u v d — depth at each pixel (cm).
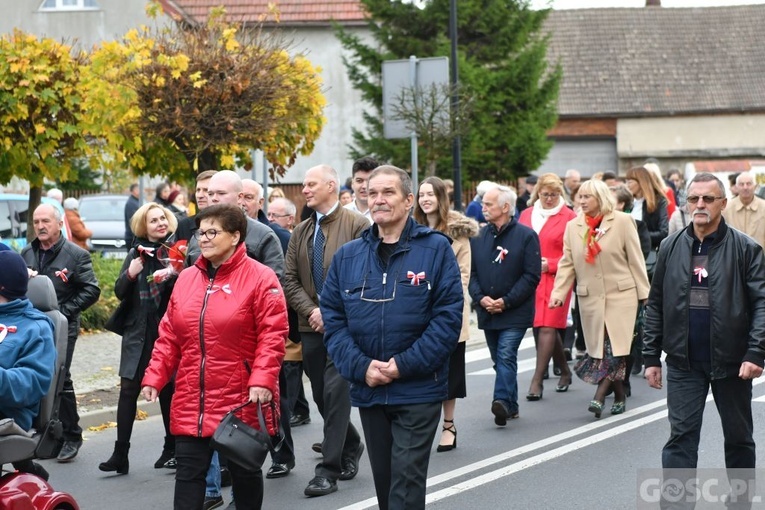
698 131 5891
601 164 5941
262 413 709
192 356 713
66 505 697
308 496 906
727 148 5888
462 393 1058
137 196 2528
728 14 6278
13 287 685
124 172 3906
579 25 6219
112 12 4103
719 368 756
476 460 1020
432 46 3625
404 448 674
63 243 1088
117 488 965
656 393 1364
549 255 1363
